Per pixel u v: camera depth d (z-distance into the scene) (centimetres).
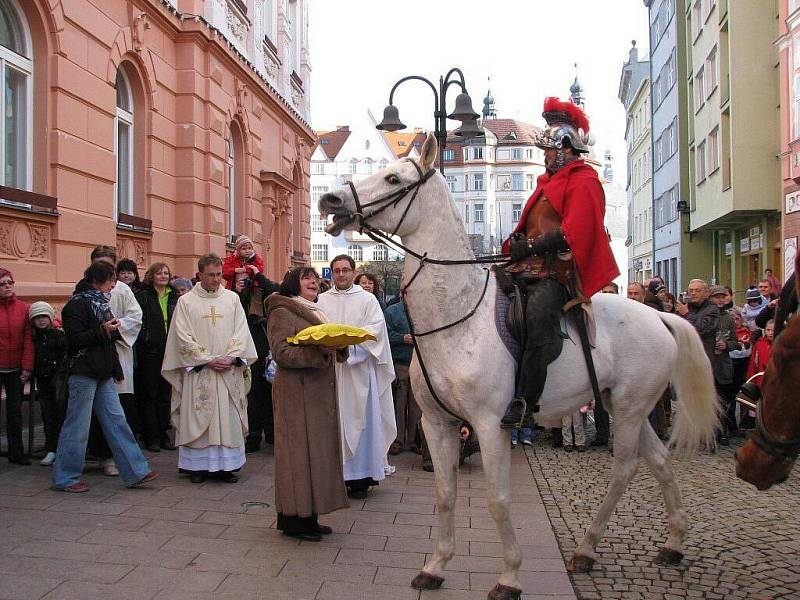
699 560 489
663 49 3462
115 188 1155
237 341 697
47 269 956
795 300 398
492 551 506
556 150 457
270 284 884
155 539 512
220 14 1547
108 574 443
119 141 1248
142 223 1243
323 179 7375
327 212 429
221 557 480
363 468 652
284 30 2161
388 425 680
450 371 420
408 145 7856
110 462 712
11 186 952
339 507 524
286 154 2186
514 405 420
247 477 714
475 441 770
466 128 1116
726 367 938
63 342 729
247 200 1766
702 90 2550
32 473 696
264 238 1908
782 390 374
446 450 443
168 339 694
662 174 3572
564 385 441
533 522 582
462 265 432
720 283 2752
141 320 766
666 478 486
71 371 631
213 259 704
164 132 1356
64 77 995
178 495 637
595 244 430
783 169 1770
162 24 1332
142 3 1234
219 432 679
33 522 545
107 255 777
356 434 642
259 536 527
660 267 3694
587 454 887
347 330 485
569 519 593
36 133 968
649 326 482
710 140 2400
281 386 527
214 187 1489
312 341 483
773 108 1948
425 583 434
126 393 766
